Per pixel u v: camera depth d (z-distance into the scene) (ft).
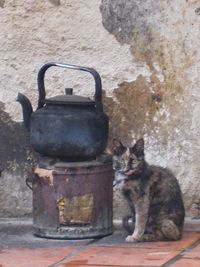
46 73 27.68
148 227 24.64
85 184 24.45
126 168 24.26
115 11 27.20
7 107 27.91
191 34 26.76
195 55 26.78
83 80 27.55
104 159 24.81
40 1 27.55
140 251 22.98
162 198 24.57
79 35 27.50
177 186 25.05
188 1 26.68
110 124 27.50
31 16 27.66
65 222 24.62
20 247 23.85
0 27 27.81
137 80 27.27
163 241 24.44
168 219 24.43
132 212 25.30
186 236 25.17
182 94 26.96
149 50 27.09
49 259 22.13
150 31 27.02
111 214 25.36
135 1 27.02
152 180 24.59
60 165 24.34
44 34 27.66
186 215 27.20
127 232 25.86
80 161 24.62
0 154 27.94
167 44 26.94
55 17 27.55
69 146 24.13
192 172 27.07
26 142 27.89
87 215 24.64
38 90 25.96
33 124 24.67
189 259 21.84
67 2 27.45
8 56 27.84
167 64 26.99
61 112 24.22
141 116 27.30
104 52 27.43
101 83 25.86
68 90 25.18
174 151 27.14
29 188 27.68
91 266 21.18
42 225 24.97
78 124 24.11
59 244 24.26
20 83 27.84
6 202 27.99
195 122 26.94
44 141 24.32
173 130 27.12
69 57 27.63
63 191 24.41
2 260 22.06
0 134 27.94
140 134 27.35
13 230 26.53
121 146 24.82
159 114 27.20
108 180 25.02
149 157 27.30
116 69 27.37
